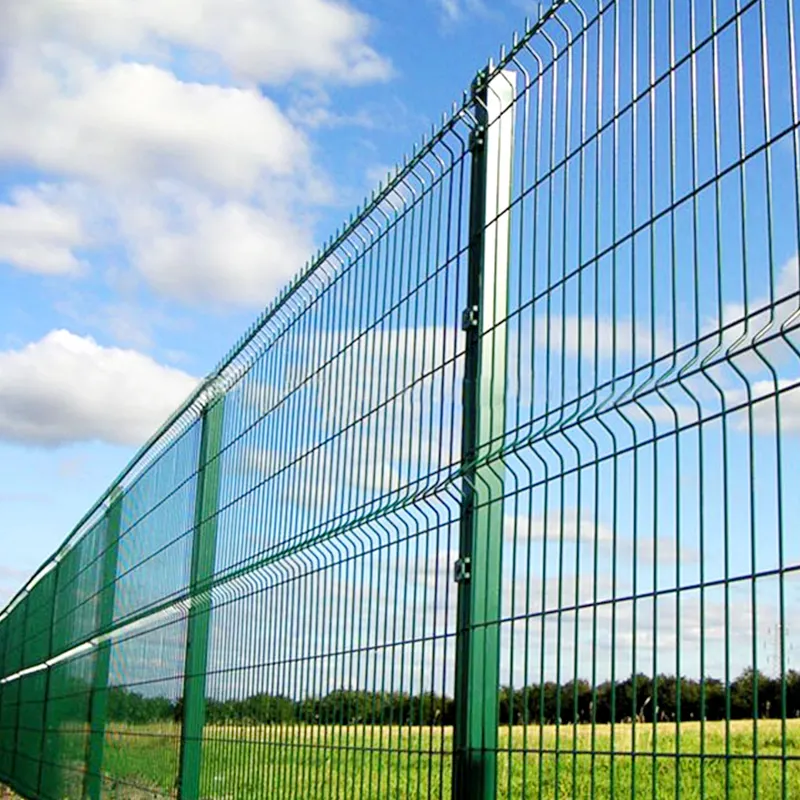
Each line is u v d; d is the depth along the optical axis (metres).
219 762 6.53
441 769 4.01
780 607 2.57
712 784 4.35
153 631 8.54
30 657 16.25
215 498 7.29
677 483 2.92
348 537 4.94
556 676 3.30
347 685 4.78
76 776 11.24
